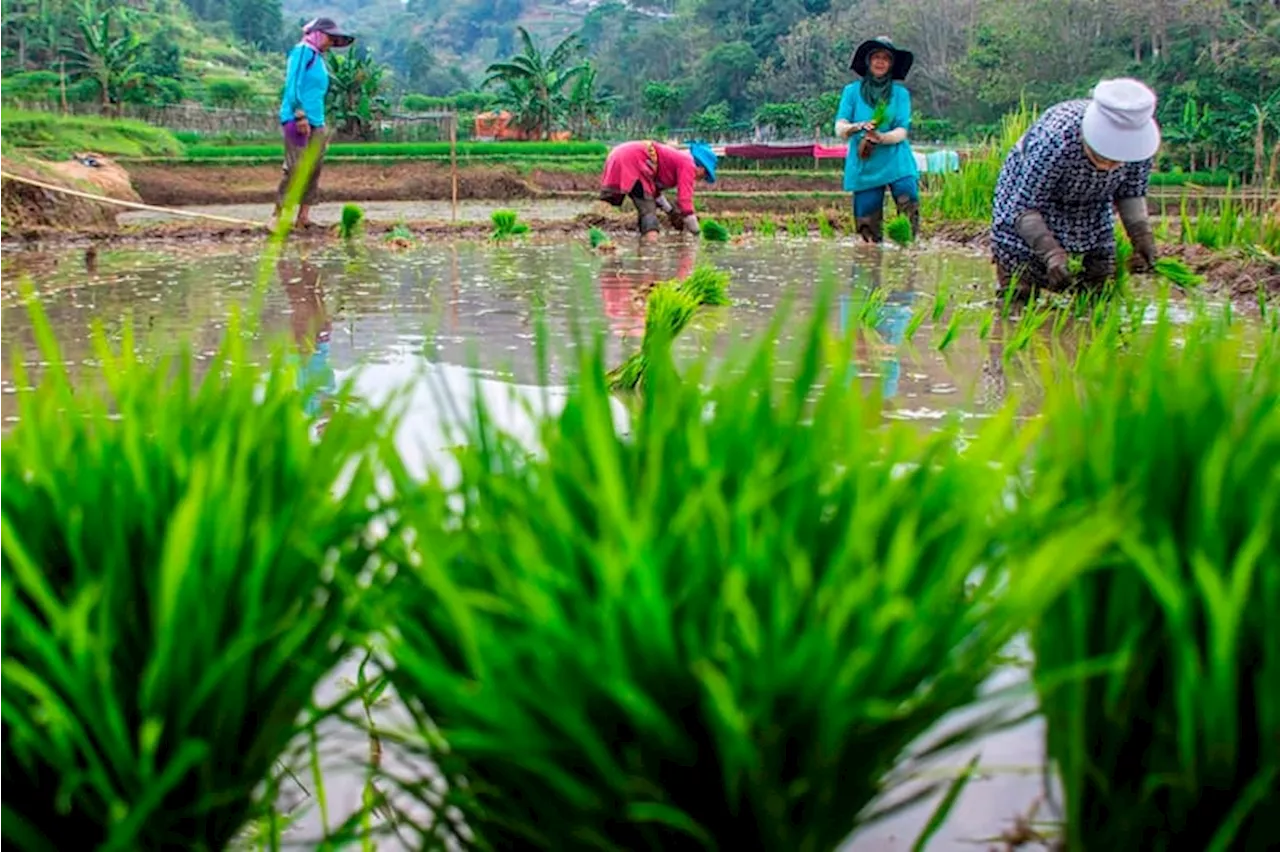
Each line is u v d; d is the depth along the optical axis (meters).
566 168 35.53
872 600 0.99
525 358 4.89
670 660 0.97
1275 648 1.08
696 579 1.01
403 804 1.48
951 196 14.04
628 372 3.70
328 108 48.47
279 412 1.35
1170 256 9.05
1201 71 52.25
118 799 1.05
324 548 1.22
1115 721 1.21
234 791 1.12
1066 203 6.55
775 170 39.34
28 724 1.07
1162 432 1.28
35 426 1.29
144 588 1.17
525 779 1.07
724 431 1.17
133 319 6.22
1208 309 6.27
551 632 0.96
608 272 9.09
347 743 1.58
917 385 4.32
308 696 1.19
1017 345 4.76
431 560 1.00
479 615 1.08
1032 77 60.38
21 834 1.08
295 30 136.88
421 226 14.09
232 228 13.45
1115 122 6.11
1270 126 42.53
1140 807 1.17
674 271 9.18
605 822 1.05
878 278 8.66
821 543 1.10
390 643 1.04
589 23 147.62
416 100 74.12
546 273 8.98
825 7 99.56
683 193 13.54
